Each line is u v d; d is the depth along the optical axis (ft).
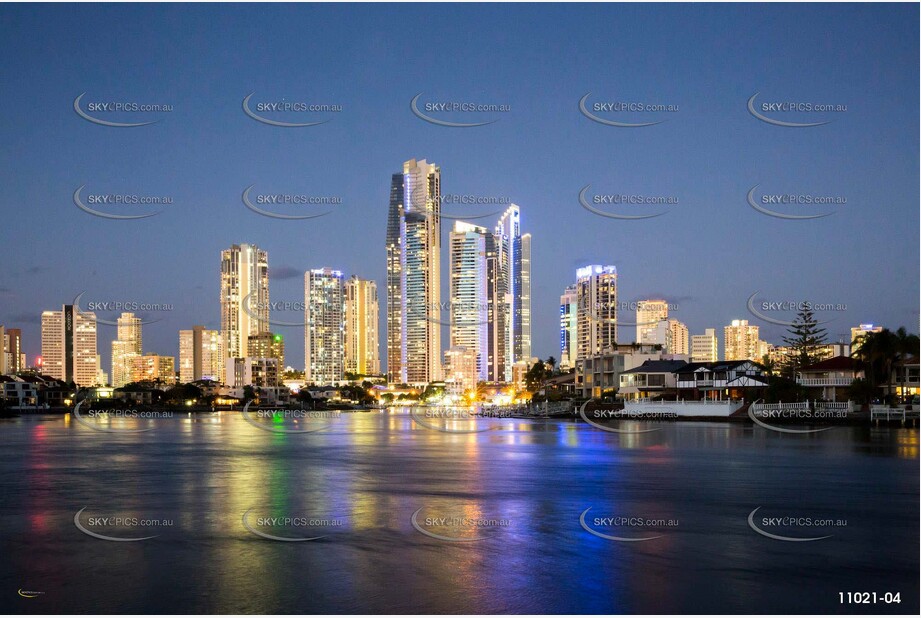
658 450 285.84
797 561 114.11
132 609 94.12
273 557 116.78
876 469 217.97
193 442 368.68
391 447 326.24
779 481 195.31
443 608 94.22
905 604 95.50
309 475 216.74
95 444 352.69
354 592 99.91
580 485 190.80
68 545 125.18
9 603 96.17
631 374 581.53
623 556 116.98
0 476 217.97
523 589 100.99
